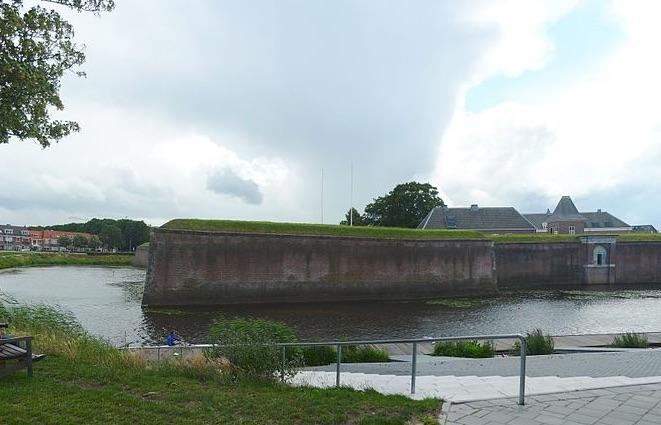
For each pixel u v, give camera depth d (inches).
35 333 432.5
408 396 272.2
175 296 1376.7
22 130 468.8
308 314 1250.0
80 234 5944.9
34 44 442.0
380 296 1641.2
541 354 577.9
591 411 229.9
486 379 342.3
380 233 1716.3
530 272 2138.3
